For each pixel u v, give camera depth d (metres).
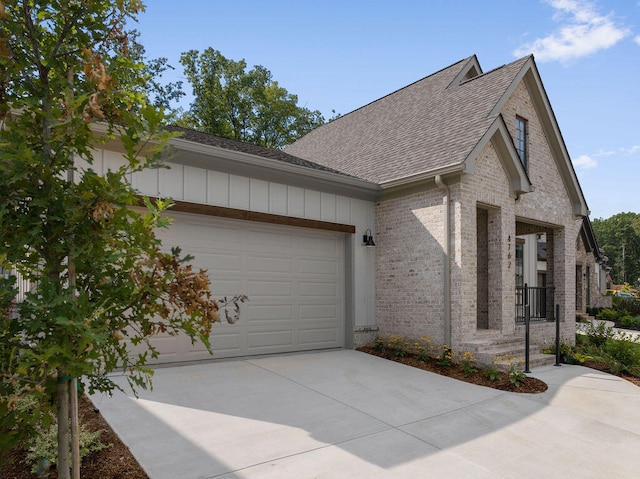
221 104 30.92
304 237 9.57
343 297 10.16
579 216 12.48
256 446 4.46
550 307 12.16
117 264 2.66
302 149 16.78
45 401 2.60
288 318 9.20
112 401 5.50
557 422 5.66
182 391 6.12
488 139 9.14
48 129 2.54
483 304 10.97
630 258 83.56
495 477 4.07
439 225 9.14
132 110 2.79
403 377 7.51
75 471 2.70
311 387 6.65
